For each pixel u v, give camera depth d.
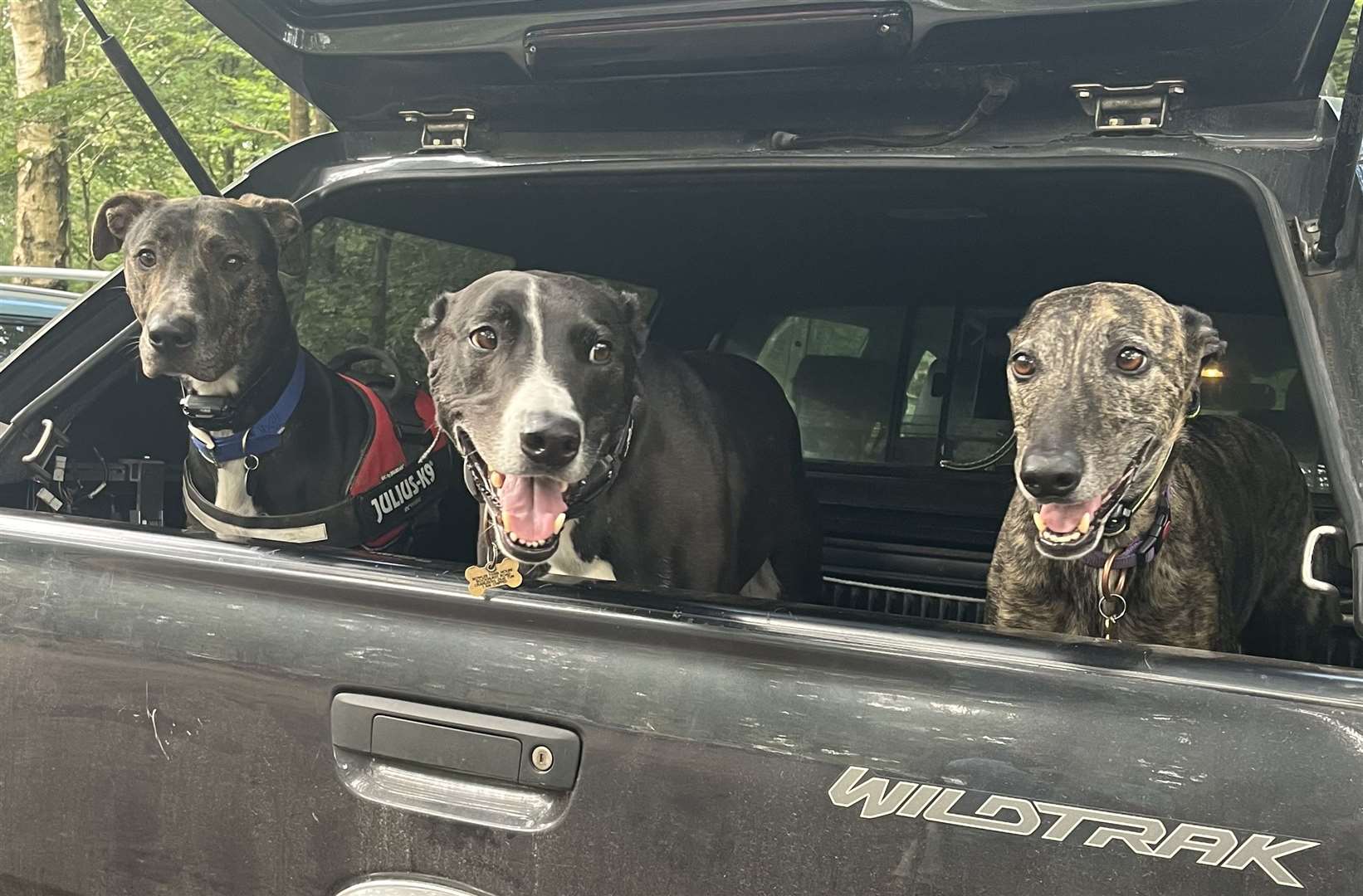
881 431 4.20
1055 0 1.95
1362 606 1.46
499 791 1.63
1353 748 1.30
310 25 2.53
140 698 1.83
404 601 1.71
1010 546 2.51
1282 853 1.29
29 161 13.62
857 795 1.45
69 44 15.02
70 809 1.88
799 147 2.35
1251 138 1.96
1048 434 2.04
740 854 1.50
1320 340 1.66
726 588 2.64
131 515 2.95
